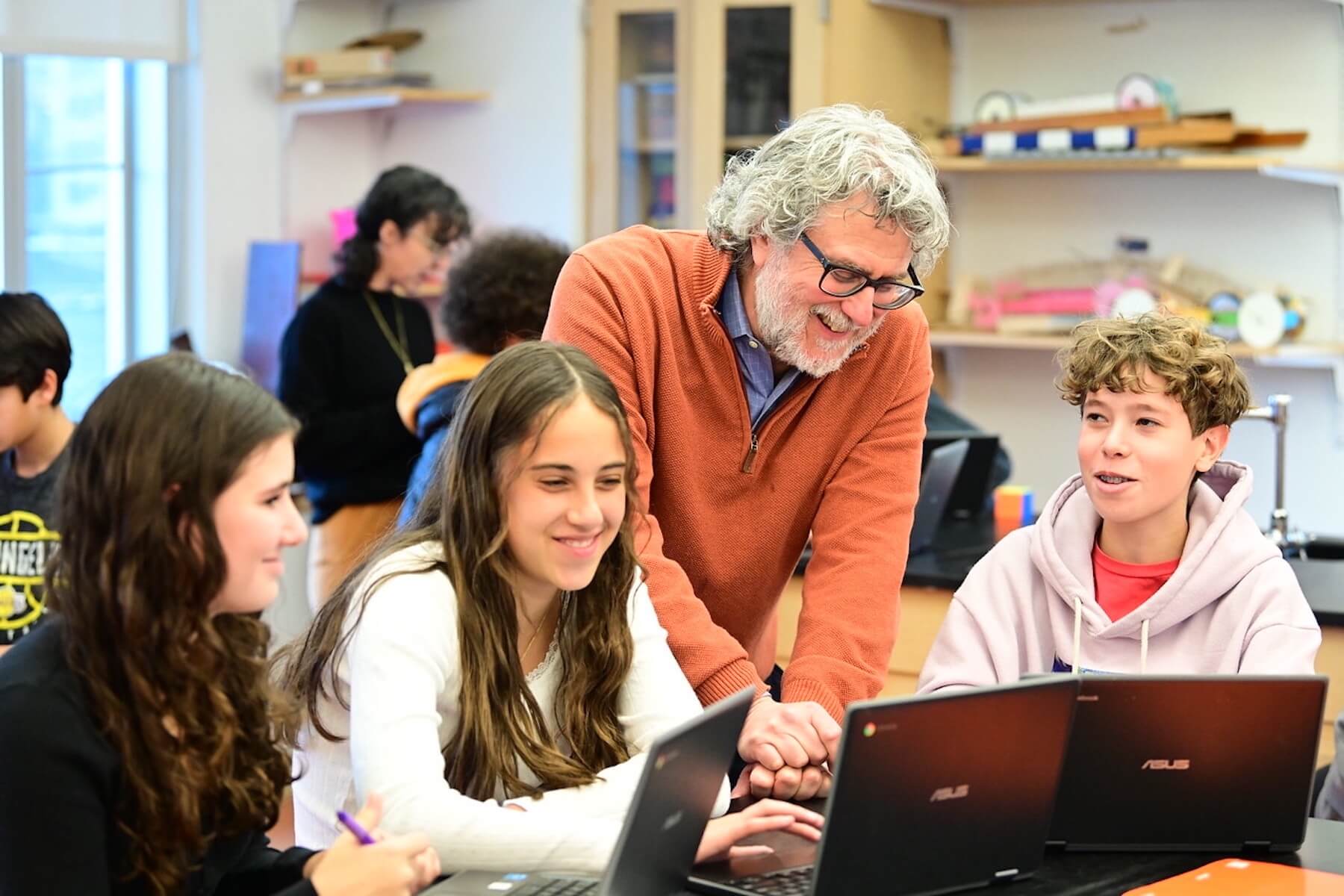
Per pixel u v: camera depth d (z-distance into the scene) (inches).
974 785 58.1
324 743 70.1
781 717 72.1
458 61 192.4
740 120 175.3
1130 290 171.5
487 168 191.6
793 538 84.4
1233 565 78.6
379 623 66.0
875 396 82.7
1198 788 63.9
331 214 194.5
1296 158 169.8
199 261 183.5
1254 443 175.9
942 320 190.7
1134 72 179.2
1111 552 82.4
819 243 72.7
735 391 80.4
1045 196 185.5
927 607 123.4
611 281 79.7
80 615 55.0
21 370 96.3
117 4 174.9
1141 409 78.6
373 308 150.5
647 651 73.2
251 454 55.6
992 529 140.0
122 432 54.7
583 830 63.0
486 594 67.6
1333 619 109.3
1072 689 59.7
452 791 63.6
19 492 99.6
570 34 183.3
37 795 53.3
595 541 66.8
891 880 57.2
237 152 184.9
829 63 172.1
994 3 184.2
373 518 146.8
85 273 179.5
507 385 66.5
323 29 192.4
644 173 182.2
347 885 56.0
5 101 170.6
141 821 55.5
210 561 55.1
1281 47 170.6
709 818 60.2
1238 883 60.7
